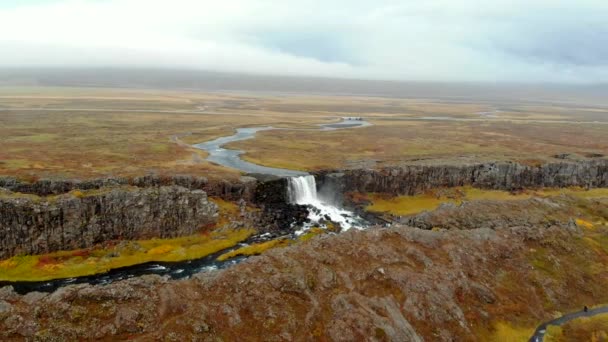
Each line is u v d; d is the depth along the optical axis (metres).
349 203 144.12
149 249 102.12
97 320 58.59
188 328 58.62
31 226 94.25
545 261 87.81
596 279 85.69
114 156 151.12
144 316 60.09
